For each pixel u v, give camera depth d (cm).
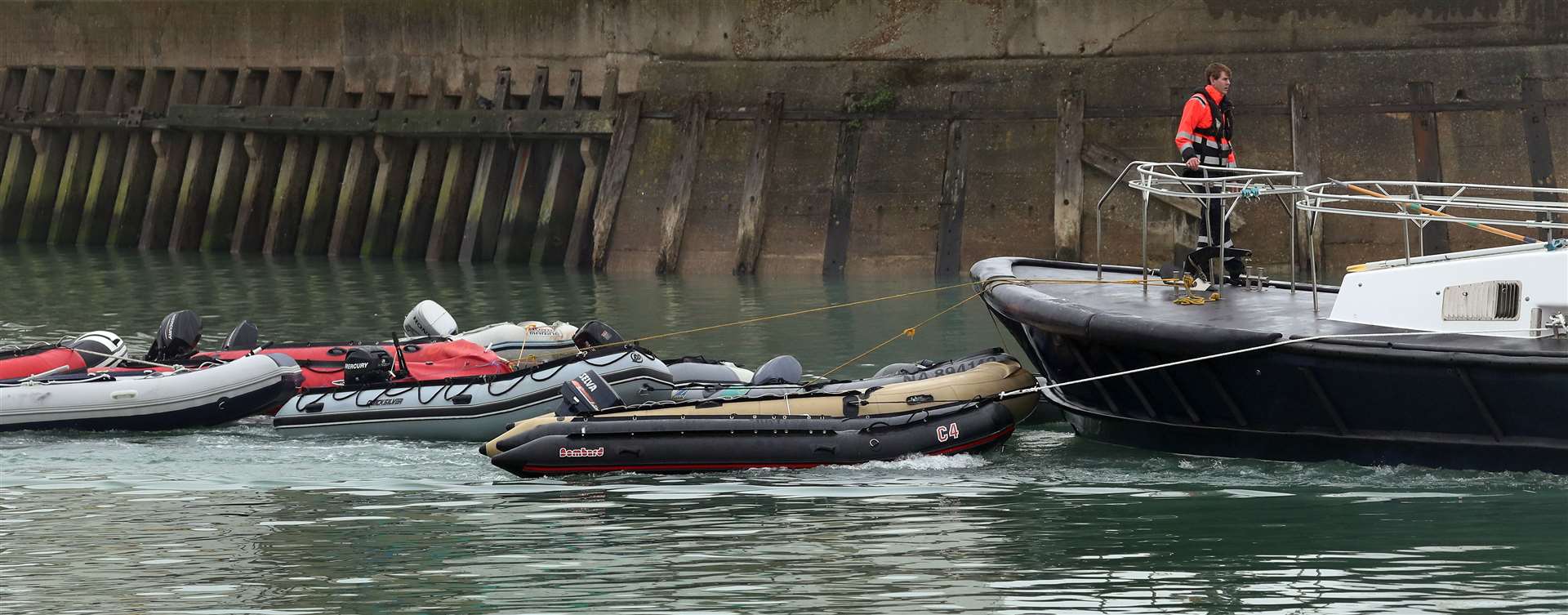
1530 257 1414
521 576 1205
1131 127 3403
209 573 1219
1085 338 1587
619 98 3881
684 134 3697
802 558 1248
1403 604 1119
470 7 4084
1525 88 3278
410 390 1770
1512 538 1263
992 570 1212
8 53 4853
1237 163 3369
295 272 3691
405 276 3575
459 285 3356
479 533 1331
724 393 1675
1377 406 1449
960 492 1458
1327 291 1741
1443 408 1421
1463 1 3312
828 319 2702
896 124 3556
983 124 3500
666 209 3681
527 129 3922
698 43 3778
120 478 1549
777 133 3634
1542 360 1353
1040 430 1777
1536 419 1388
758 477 1525
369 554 1270
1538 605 1108
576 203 3956
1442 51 3319
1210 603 1130
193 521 1374
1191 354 1500
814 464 1548
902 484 1493
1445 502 1370
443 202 4041
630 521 1366
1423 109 3300
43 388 1770
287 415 1780
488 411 1727
